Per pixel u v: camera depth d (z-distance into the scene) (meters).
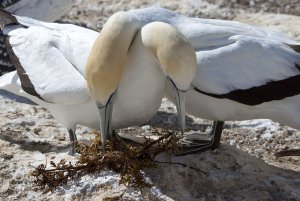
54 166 12.52
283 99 13.05
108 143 12.78
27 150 13.86
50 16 18.84
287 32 20.58
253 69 12.98
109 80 11.95
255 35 13.72
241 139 15.35
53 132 14.86
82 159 12.60
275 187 12.94
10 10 18.30
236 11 22.30
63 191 12.42
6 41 14.20
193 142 13.81
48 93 12.94
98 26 21.84
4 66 17.89
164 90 13.01
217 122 13.52
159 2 22.81
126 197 12.09
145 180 12.38
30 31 13.95
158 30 11.71
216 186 12.80
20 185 12.73
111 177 12.37
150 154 12.73
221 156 13.37
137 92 12.33
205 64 12.91
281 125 15.78
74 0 19.02
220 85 12.78
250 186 12.91
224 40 13.16
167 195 12.26
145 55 12.09
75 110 12.93
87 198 12.24
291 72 13.05
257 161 13.68
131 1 23.06
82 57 12.87
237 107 13.05
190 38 13.07
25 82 13.38
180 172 12.71
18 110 16.02
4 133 14.49
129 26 12.00
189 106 13.32
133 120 12.84
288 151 13.66
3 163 13.23
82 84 12.66
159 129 15.57
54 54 13.30
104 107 12.20
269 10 22.42
